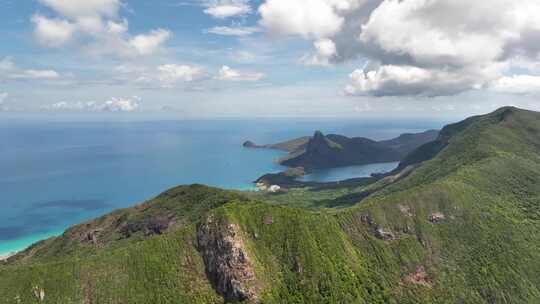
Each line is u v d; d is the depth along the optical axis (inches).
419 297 6909.5
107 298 5969.5
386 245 7755.9
